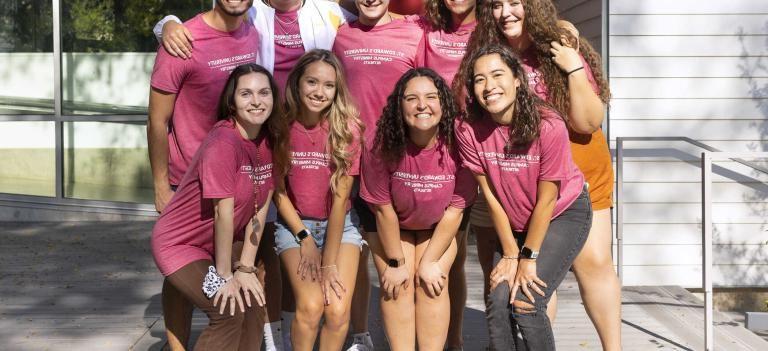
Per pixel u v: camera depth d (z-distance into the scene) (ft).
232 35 15.39
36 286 24.14
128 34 34.53
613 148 25.05
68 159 34.83
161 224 14.12
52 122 34.63
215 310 13.91
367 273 17.31
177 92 15.40
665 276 25.34
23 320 20.62
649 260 25.30
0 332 19.61
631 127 25.07
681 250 25.27
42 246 29.81
